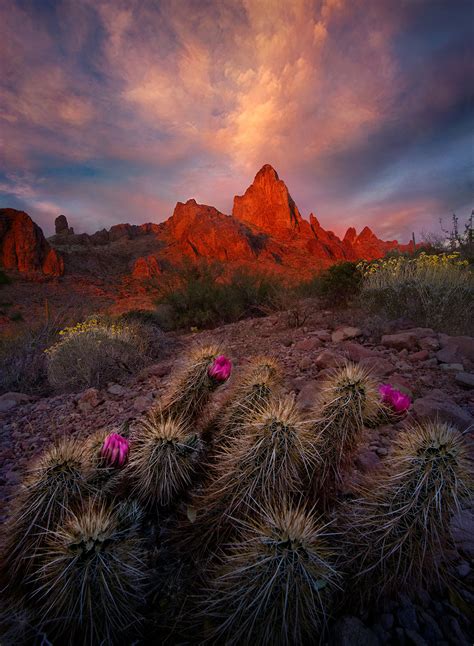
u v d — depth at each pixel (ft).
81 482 6.10
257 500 5.84
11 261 170.40
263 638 4.85
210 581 5.37
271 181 335.26
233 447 6.56
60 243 284.82
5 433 16.35
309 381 16.99
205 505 6.41
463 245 42.34
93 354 23.73
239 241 244.63
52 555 5.48
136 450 7.13
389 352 20.39
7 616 5.61
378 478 6.17
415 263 29.63
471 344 19.36
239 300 45.47
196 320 43.21
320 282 39.19
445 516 5.35
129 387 21.11
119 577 5.23
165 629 5.70
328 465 6.35
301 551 4.83
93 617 5.14
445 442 5.49
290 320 30.22
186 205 299.99
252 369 8.52
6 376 25.13
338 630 5.36
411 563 5.41
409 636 5.55
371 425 6.77
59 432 15.69
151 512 6.96
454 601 6.21
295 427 5.99
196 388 7.97
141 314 45.52
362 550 5.74
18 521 5.98
